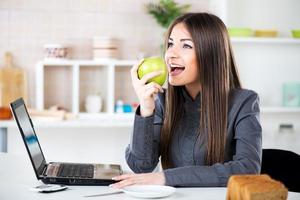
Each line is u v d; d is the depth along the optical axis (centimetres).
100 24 430
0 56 418
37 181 192
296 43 432
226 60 200
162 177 178
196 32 194
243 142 190
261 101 430
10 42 419
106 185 180
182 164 203
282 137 427
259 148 191
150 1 432
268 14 428
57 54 404
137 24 434
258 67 429
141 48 436
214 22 198
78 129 428
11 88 416
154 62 184
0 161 236
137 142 198
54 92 427
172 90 206
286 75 434
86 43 429
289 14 431
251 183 135
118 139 434
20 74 418
